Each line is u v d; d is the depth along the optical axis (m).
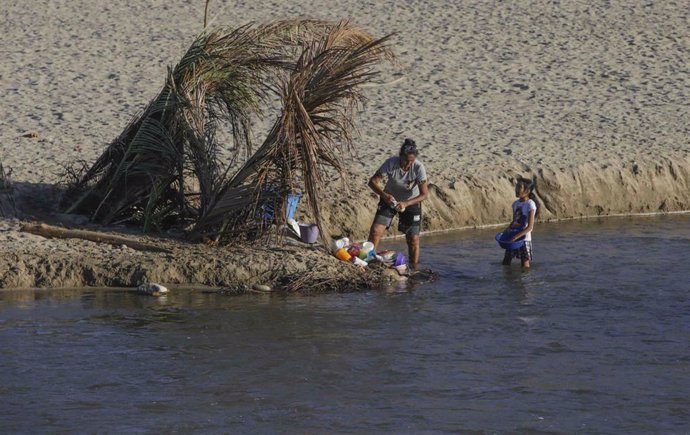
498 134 56.34
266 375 27.34
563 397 26.19
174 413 24.84
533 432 24.06
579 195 50.91
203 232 37.84
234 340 29.94
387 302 34.19
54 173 45.56
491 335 31.00
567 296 35.31
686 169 53.75
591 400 26.02
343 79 36.22
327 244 37.31
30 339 29.66
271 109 58.66
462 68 69.25
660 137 57.09
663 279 37.69
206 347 29.33
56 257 35.34
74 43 72.00
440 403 25.67
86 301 33.31
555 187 50.47
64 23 77.19
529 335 31.05
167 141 38.09
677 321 32.62
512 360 28.86
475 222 47.97
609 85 66.75
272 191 36.78
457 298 34.91
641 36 77.44
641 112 61.50
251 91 39.62
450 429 24.14
